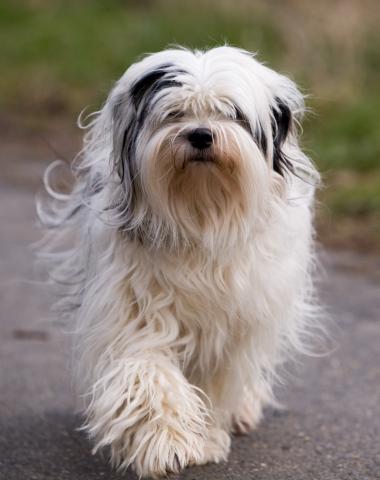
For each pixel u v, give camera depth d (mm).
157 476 6121
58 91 23406
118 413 6234
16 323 10172
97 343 6531
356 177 15203
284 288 6668
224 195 6348
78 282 7203
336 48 20719
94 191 6828
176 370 6375
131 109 6418
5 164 18172
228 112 6246
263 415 7754
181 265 6406
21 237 13516
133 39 25406
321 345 9328
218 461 6785
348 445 7105
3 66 25188
